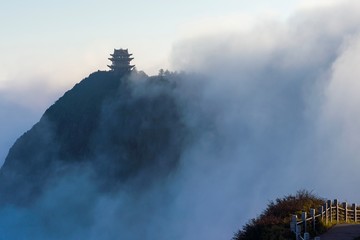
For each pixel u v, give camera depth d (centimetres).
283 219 3447
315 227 3428
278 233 3216
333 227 3628
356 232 3412
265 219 3456
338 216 3925
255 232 3409
